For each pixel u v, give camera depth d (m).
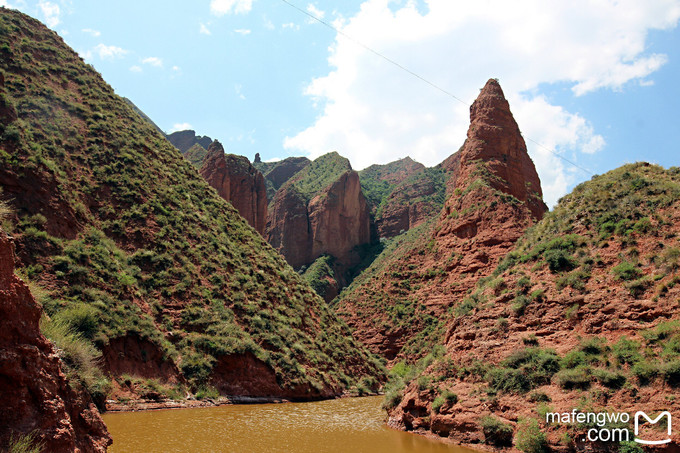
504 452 18.94
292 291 57.66
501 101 82.88
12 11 56.69
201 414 29.69
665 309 20.19
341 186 141.25
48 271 32.66
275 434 23.73
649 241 23.67
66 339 15.18
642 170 30.45
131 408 29.12
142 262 41.88
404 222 142.75
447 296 68.94
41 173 37.12
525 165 92.62
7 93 44.56
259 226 105.69
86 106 53.06
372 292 78.88
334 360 52.88
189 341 38.28
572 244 26.64
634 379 18.12
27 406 11.19
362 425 27.22
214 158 100.94
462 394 22.66
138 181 48.78
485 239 68.31
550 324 23.20
